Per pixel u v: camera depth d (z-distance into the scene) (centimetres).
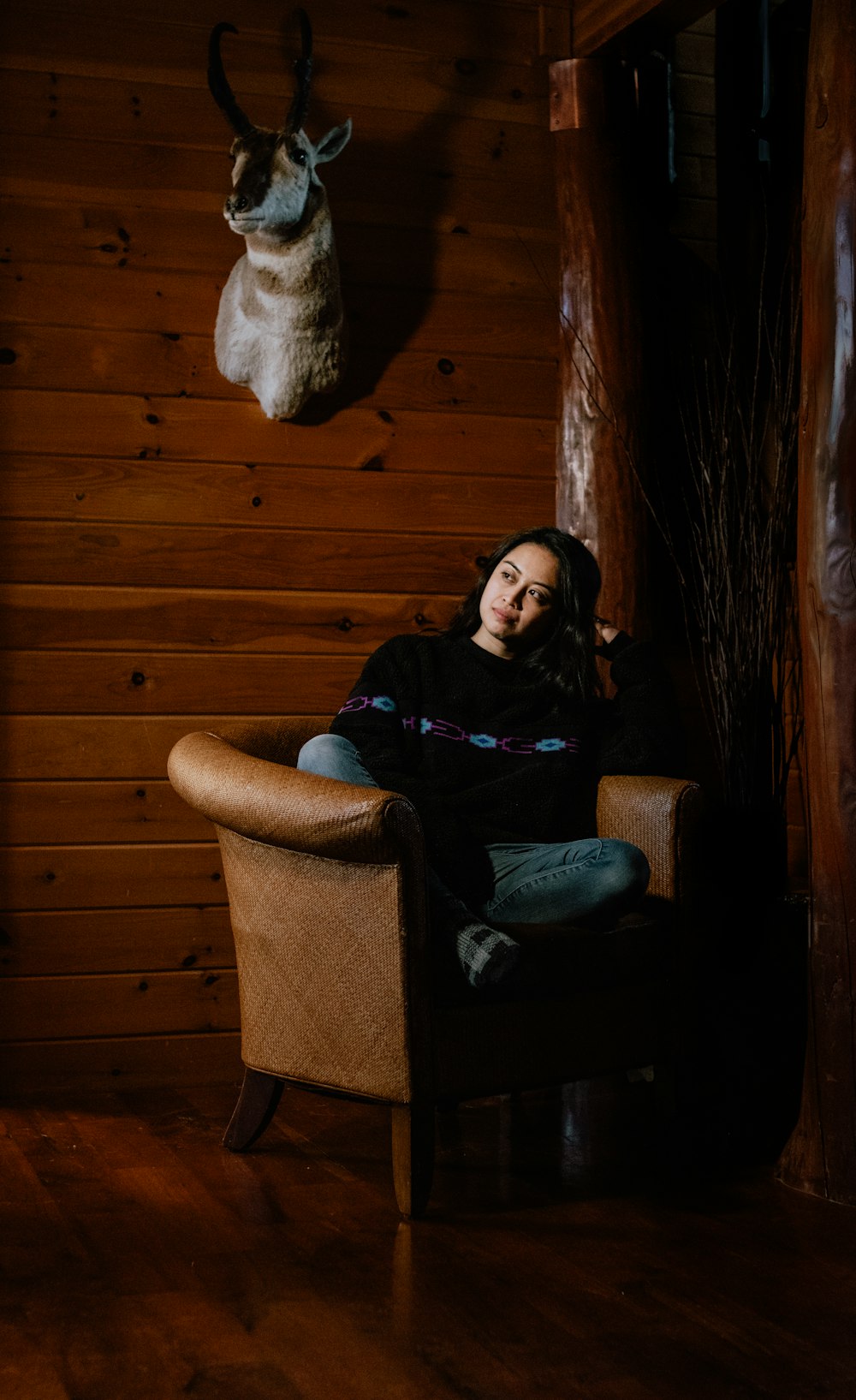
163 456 298
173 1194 222
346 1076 221
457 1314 178
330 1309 178
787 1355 167
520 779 245
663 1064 246
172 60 299
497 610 259
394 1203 220
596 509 319
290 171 281
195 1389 156
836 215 223
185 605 299
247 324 298
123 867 295
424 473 315
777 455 301
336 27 309
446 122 317
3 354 289
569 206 322
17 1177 231
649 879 243
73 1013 292
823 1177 226
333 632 309
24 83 291
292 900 224
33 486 291
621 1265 196
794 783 343
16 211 290
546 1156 247
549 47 321
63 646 293
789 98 344
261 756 254
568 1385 159
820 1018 228
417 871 209
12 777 290
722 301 344
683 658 337
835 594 224
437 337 316
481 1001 216
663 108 343
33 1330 170
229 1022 301
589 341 320
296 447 307
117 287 296
